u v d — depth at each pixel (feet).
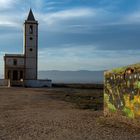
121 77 58.59
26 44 301.43
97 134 45.47
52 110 82.48
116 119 60.70
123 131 47.85
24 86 276.62
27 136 44.34
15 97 134.10
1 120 62.18
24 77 300.20
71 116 68.80
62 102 110.63
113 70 63.36
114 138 42.16
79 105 98.27
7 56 296.10
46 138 42.75
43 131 48.75
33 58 302.45
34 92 178.70
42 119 63.72
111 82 64.28
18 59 298.97
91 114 72.69
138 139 41.45
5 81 287.89
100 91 204.64
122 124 55.21
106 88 67.87
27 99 123.44
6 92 174.81
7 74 296.10
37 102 109.60
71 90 215.10
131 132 46.91
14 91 187.62
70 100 120.67
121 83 58.49
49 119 63.62
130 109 53.88
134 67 52.85
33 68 302.45
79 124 56.18
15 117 67.00
